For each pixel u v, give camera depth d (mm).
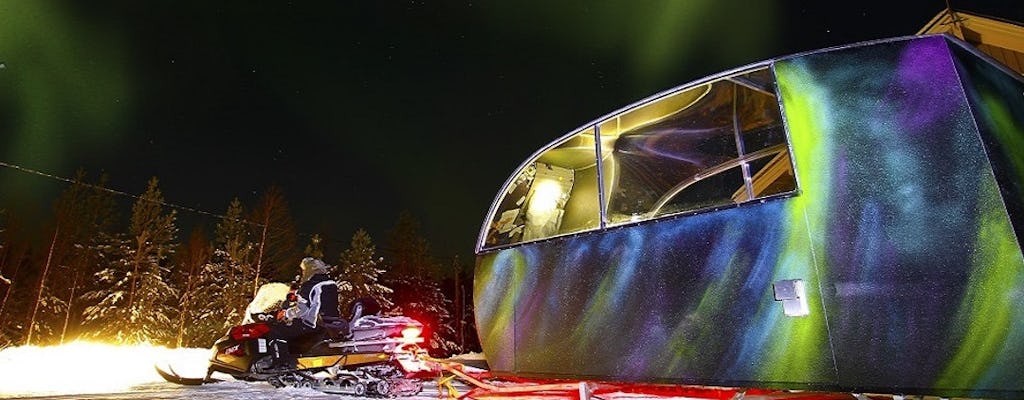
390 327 5707
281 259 29281
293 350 5695
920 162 2564
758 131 3396
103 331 27969
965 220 2418
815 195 2746
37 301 26750
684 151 3617
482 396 4324
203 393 5414
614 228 3467
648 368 3115
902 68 2729
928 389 2340
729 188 3479
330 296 5938
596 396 3768
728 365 2830
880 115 2705
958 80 2594
